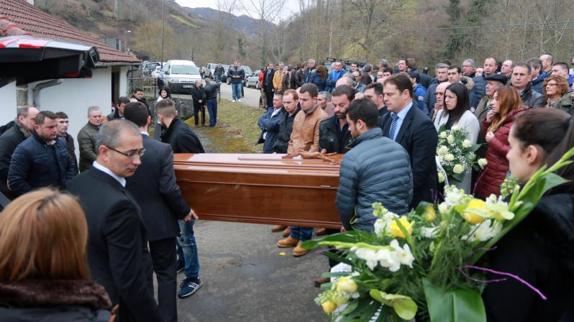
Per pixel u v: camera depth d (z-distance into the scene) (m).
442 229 1.60
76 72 4.17
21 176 4.43
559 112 1.64
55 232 1.35
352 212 2.99
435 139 3.60
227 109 19.41
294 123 5.33
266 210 3.43
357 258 1.72
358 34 34.06
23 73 4.11
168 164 3.24
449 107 4.60
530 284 1.43
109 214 2.31
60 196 1.43
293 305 4.04
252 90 29.44
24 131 4.86
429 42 34.50
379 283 1.64
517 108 4.02
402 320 1.63
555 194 1.50
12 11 9.23
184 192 3.52
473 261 1.56
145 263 2.55
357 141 3.06
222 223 6.21
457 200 1.56
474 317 1.44
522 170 1.63
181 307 4.02
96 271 2.35
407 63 9.47
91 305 1.40
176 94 22.27
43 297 1.31
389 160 2.92
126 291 2.34
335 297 1.67
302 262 4.91
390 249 1.58
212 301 4.11
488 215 1.47
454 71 6.77
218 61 47.78
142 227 2.55
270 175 3.38
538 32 24.83
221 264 4.87
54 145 4.69
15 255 1.32
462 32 33.28
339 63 11.06
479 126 4.57
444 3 36.81
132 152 2.48
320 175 3.33
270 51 38.66
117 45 18.97
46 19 12.79
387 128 4.11
